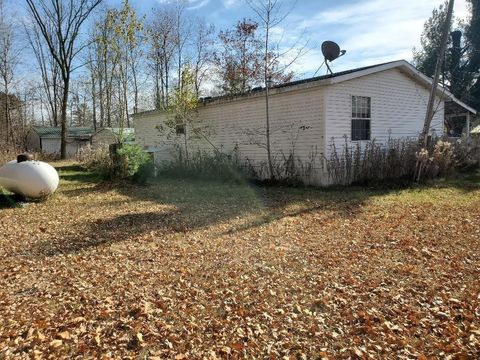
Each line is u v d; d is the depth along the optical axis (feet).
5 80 96.22
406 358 9.65
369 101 41.93
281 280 14.46
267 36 52.39
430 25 83.51
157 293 13.25
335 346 10.24
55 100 127.54
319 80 37.11
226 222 23.85
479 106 81.76
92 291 13.42
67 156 98.84
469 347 10.03
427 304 12.39
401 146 41.73
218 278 14.65
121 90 60.75
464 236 19.70
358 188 36.32
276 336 10.66
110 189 38.19
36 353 9.68
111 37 53.52
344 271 15.25
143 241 19.71
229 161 45.44
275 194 34.40
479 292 13.14
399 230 21.17
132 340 10.38
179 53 106.93
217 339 10.51
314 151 38.70
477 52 80.33
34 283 14.19
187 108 51.42
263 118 43.86
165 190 37.45
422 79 47.06
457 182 38.68
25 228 22.48
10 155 55.26
